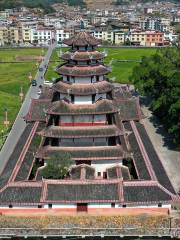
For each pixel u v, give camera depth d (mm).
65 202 72688
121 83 176625
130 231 69250
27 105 145000
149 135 112938
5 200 72875
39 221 72438
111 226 70500
